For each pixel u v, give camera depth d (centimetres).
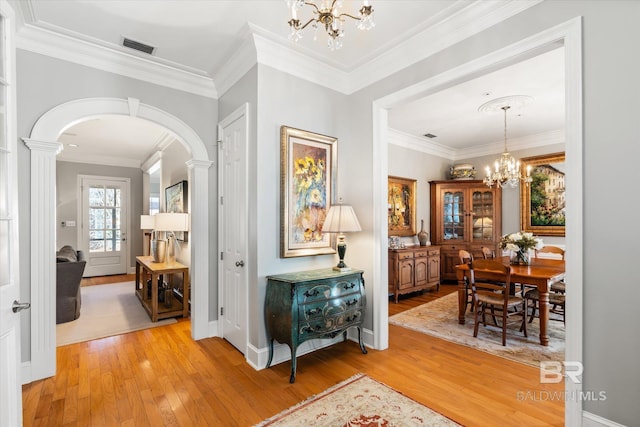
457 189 624
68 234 696
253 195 275
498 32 216
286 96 290
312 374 253
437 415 199
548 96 391
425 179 630
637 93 158
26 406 211
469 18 227
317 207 310
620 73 163
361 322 294
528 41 199
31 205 246
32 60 252
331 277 270
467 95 389
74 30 253
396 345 314
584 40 175
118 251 751
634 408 159
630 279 160
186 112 329
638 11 158
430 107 429
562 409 206
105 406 210
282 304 251
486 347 308
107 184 743
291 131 289
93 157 717
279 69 286
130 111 296
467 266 371
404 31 255
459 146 650
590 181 172
